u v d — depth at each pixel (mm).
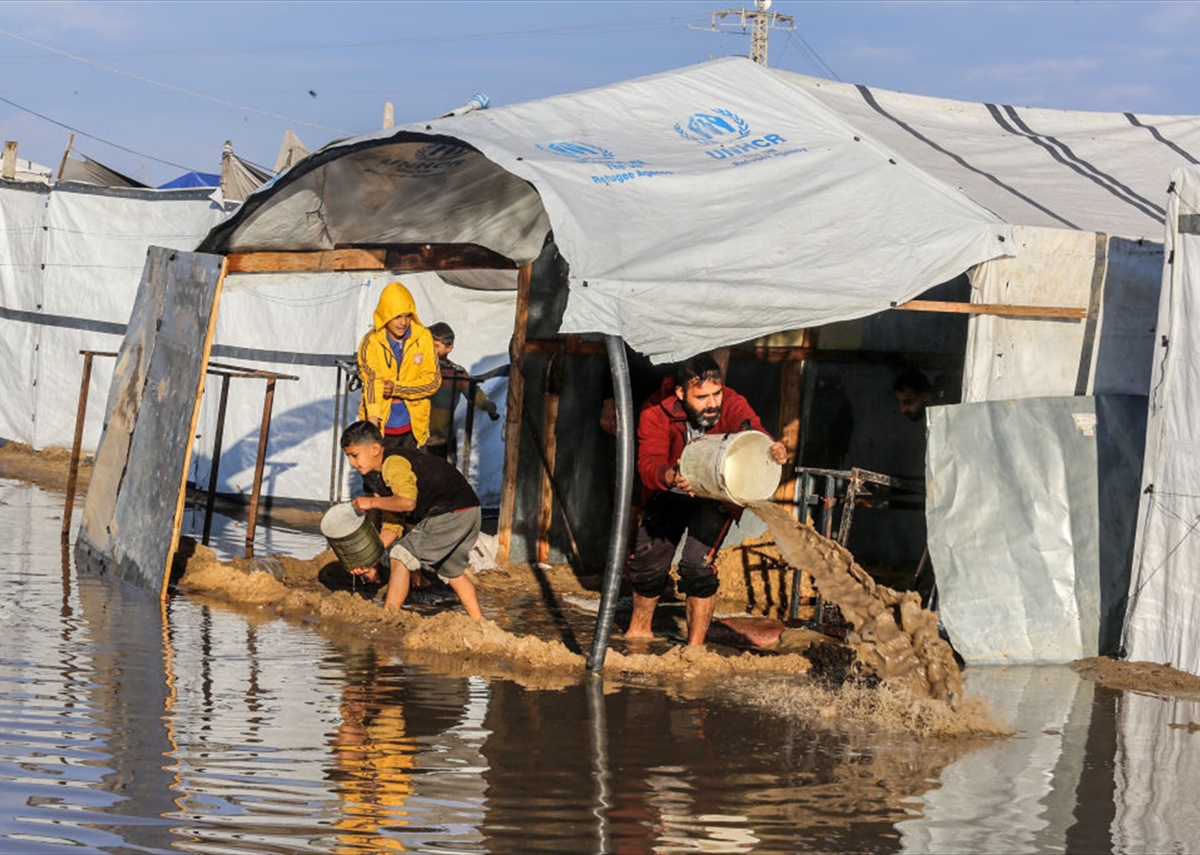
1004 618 8008
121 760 5082
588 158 8023
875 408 11016
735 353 10820
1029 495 8219
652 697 6555
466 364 14883
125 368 10344
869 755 5641
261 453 10312
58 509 12672
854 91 11070
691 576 7480
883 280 7773
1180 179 7715
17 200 17125
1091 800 5129
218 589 8883
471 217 9828
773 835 4578
